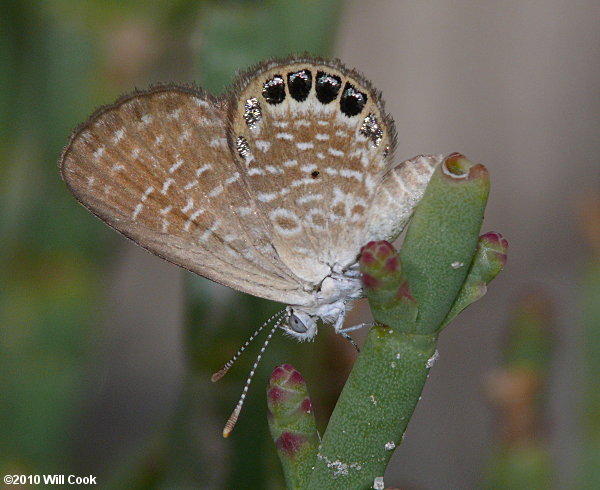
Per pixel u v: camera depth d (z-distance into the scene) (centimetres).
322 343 16
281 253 15
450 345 21
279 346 16
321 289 15
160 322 20
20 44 16
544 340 16
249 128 15
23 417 16
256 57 15
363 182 15
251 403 16
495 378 16
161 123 15
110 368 19
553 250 21
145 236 15
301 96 15
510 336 16
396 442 14
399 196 15
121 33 16
